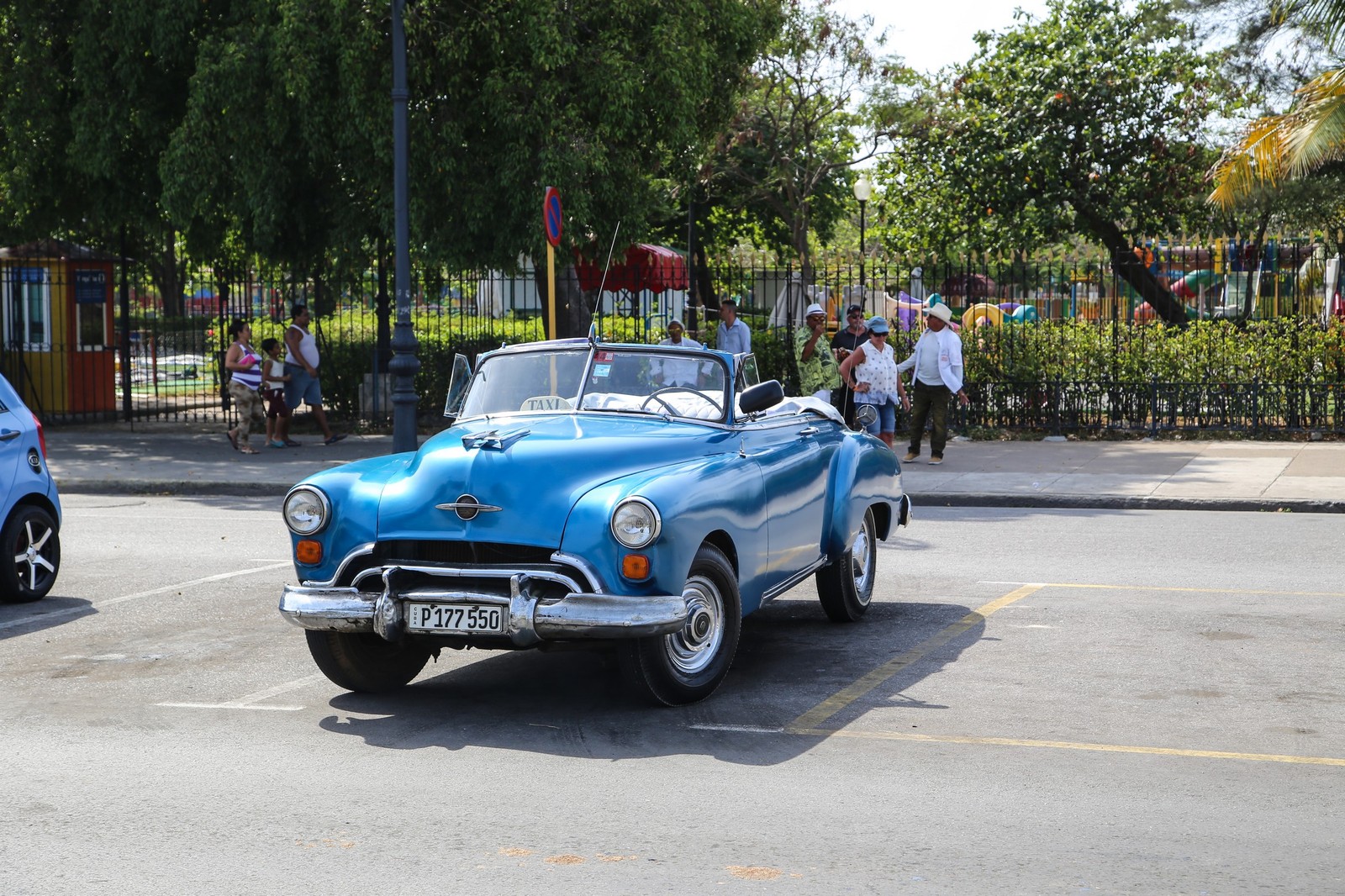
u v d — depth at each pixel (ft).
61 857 15.52
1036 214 92.48
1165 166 92.02
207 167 63.05
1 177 73.20
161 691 23.52
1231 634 27.07
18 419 32.14
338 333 82.38
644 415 24.67
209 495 52.95
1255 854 15.37
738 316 79.46
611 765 19.06
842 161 86.99
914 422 57.57
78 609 30.78
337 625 21.36
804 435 27.27
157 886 14.62
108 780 18.49
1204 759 19.07
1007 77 95.30
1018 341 68.69
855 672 24.54
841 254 141.79
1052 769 18.66
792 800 17.42
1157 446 61.57
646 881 14.69
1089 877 14.70
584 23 63.10
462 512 21.20
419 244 66.33
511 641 20.88
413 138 62.44
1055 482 50.75
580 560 20.67
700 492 21.68
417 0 61.36
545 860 15.34
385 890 14.47
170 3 63.93
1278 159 53.57
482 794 17.76
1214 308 91.50
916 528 42.75
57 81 69.15
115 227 75.56
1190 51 92.53
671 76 62.28
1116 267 69.41
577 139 61.82
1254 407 63.77
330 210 67.87
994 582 33.42
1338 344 64.18
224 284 80.59
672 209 91.56
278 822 16.71
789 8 78.95
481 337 76.28
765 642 27.14
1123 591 31.86
